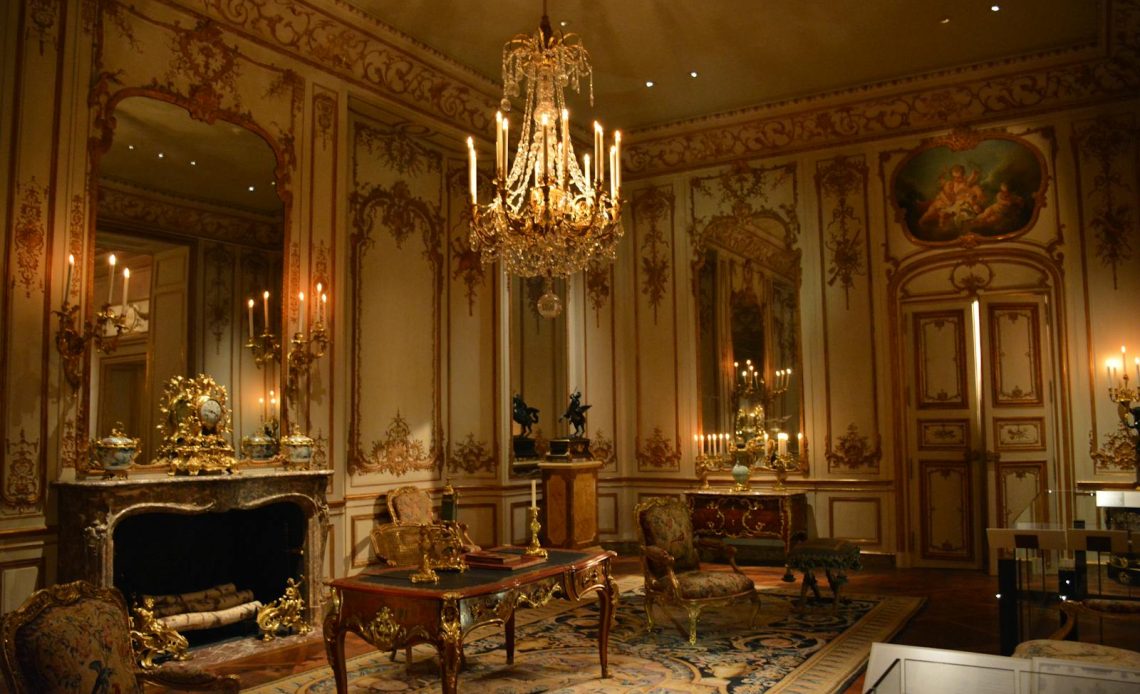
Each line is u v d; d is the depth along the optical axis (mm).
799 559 6402
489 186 9219
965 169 8602
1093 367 7945
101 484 4945
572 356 9859
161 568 5961
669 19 7340
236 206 6367
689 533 6238
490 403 8852
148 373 5676
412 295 8305
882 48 7988
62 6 5371
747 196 9570
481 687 4648
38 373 5105
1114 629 5383
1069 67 8070
